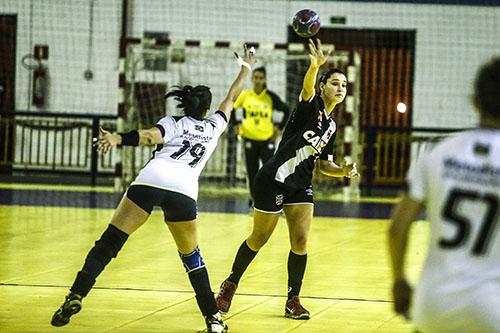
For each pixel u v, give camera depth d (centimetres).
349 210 2412
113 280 1223
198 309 1046
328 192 2855
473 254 490
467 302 484
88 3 3136
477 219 491
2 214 2002
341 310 1064
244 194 2880
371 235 1847
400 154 3086
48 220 1922
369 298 1145
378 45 3194
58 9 3142
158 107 3023
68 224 1861
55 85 3162
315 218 2164
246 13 3133
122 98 2661
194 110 921
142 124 2997
